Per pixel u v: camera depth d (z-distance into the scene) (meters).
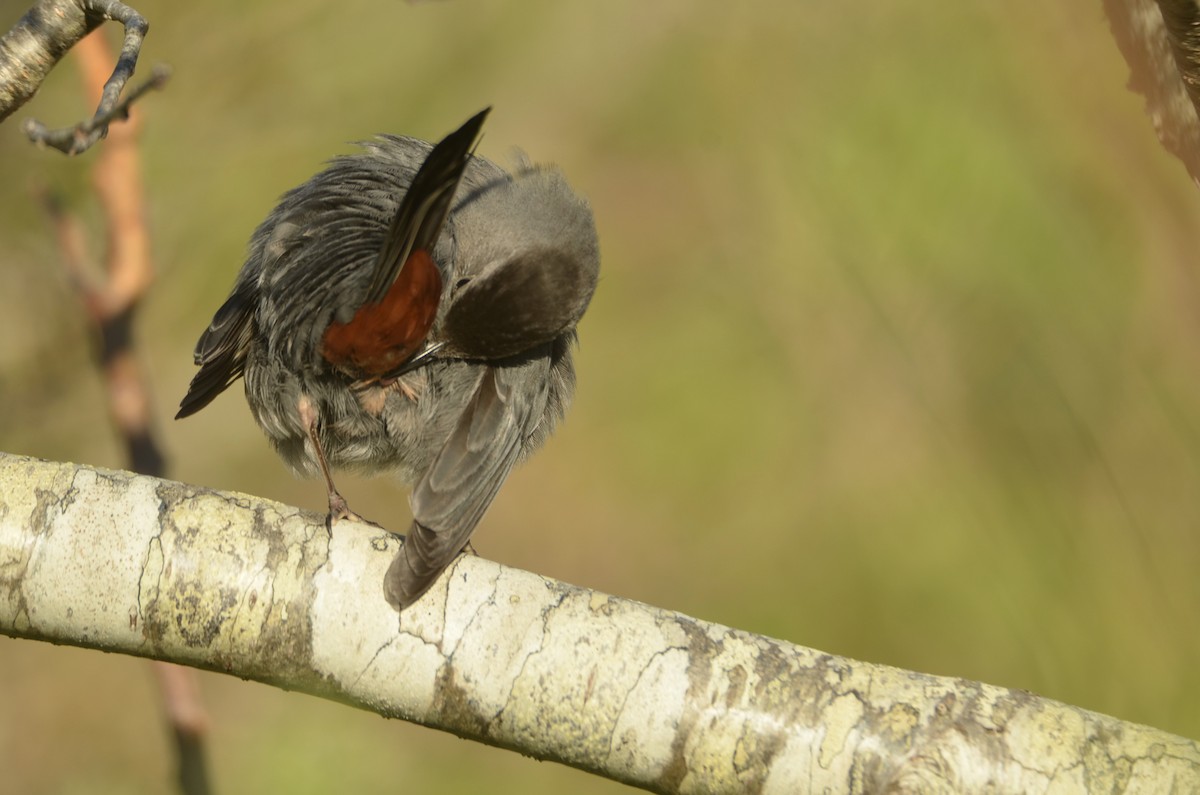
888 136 13.28
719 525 14.52
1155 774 4.73
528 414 7.02
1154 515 11.44
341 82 13.06
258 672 5.28
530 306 6.59
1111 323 11.77
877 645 13.03
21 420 12.19
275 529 5.32
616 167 16.05
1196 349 11.15
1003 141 12.48
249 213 12.71
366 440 6.93
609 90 15.70
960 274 12.63
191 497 5.36
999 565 12.14
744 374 15.19
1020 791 4.79
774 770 5.00
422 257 6.07
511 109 15.48
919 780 4.84
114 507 5.30
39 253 11.59
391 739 12.03
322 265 6.48
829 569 13.73
